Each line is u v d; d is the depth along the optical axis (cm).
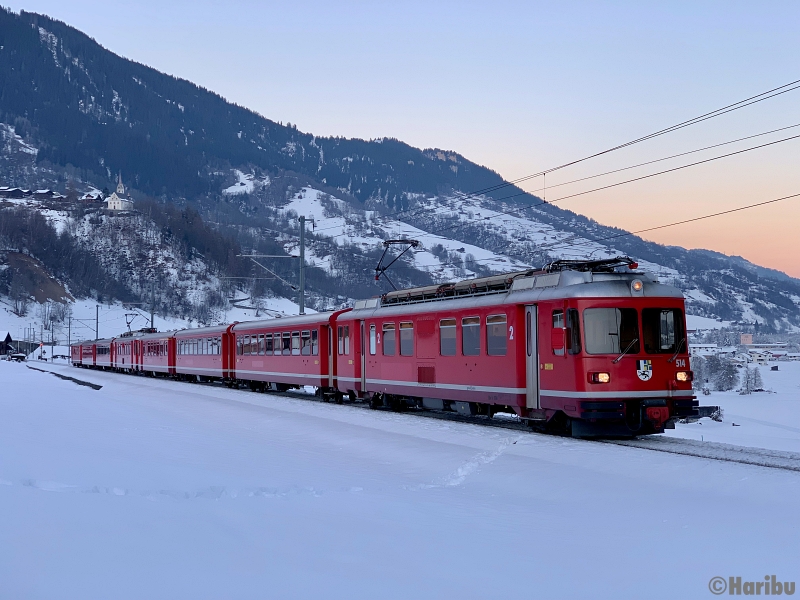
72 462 1320
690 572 727
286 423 2309
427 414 2486
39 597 583
